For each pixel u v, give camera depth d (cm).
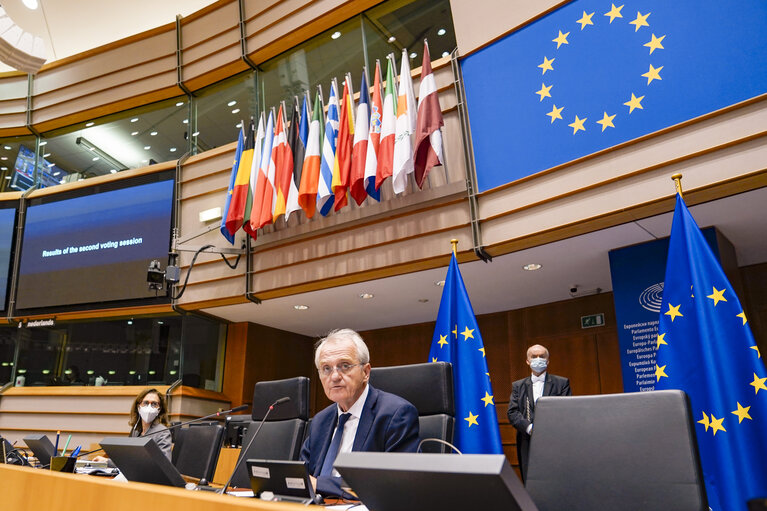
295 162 687
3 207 915
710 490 281
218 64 825
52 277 852
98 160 903
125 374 802
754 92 420
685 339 316
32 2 668
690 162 444
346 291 702
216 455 359
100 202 852
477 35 585
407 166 568
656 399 172
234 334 867
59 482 171
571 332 742
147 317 816
